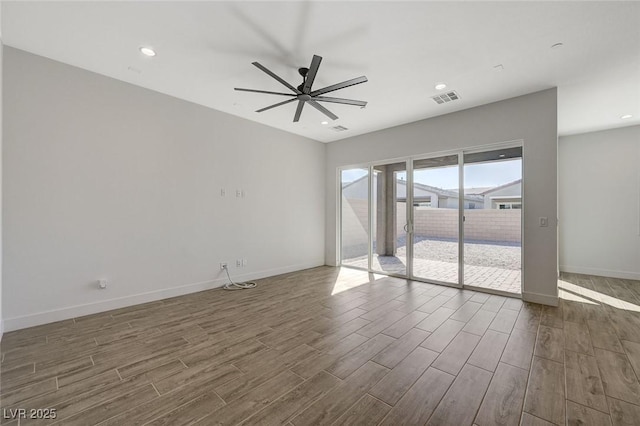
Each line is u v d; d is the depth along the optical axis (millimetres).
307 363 2268
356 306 3623
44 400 1819
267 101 4141
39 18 2361
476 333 2807
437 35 2564
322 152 6398
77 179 3197
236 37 2623
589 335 2756
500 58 2939
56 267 3074
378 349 2492
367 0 2141
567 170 5578
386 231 5473
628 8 2189
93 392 1904
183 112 4078
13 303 2832
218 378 2066
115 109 3461
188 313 3373
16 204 2836
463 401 1810
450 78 3371
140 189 3676
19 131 2848
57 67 3064
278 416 1683
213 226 4449
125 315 3291
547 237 3645
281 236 5504
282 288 4469
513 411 1715
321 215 6367
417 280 4957
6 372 2131
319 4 2188
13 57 2816
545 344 2572
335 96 3887
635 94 3756
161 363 2271
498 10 2238
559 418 1655
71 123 3154
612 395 1858
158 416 1681
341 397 1854
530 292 3775
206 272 4371
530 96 3766
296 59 2988
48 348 2502
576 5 2172
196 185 4238
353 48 2773
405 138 5066
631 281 4848
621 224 5078
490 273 4238
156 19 2379
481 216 4312
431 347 2523
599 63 3016
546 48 2752
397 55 2893
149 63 3105
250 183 4961
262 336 2760
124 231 3549
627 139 5031
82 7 2229
